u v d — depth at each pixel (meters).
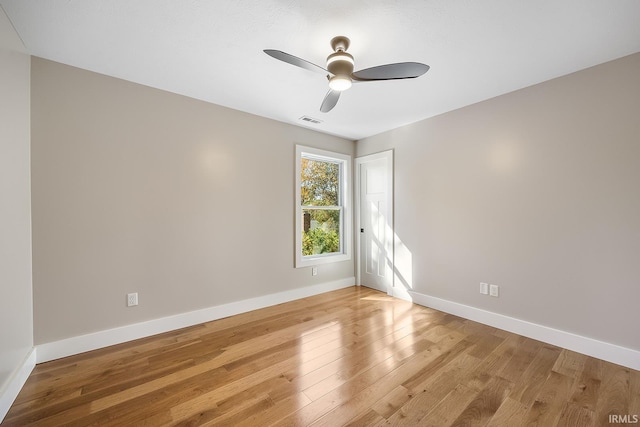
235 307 2.95
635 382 1.74
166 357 2.06
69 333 2.07
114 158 2.26
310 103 2.80
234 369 1.90
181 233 2.61
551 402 1.57
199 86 2.44
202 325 2.66
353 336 2.42
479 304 2.75
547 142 2.29
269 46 1.85
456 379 1.79
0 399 1.42
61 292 2.04
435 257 3.13
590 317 2.08
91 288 2.16
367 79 1.77
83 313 2.13
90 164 2.16
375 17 1.56
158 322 2.46
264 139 3.20
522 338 2.37
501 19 1.58
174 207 2.56
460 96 2.61
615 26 1.62
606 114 2.01
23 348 1.77
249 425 1.40
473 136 2.78
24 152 1.83
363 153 4.07
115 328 2.26
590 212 2.08
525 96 2.42
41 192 1.96
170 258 2.54
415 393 1.65
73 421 1.42
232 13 1.54
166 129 2.52
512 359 2.03
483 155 2.71
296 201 3.49
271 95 2.61
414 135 3.36
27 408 1.51
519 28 1.65
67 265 2.06
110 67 2.12
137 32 1.70
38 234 1.95
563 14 1.53
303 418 1.45
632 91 1.91
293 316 2.90
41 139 1.96
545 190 2.30
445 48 1.86
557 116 2.24
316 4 1.47
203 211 2.74
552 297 2.27
